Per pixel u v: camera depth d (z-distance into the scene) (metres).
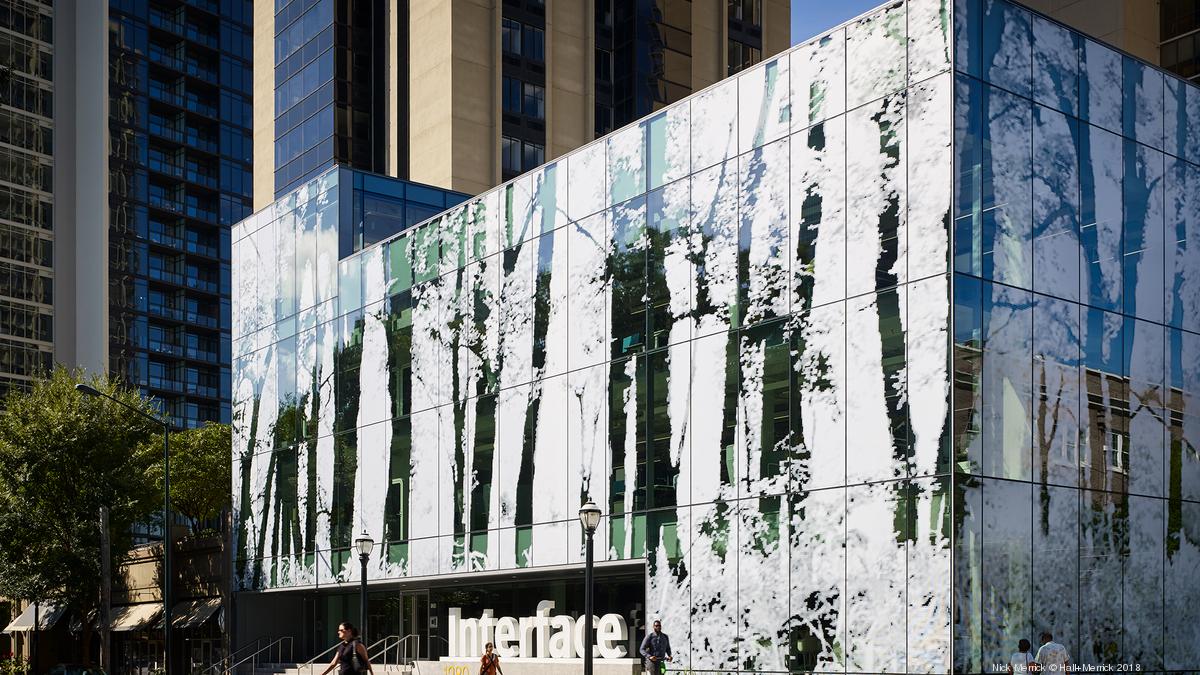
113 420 64.19
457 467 44.84
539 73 76.62
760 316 34.31
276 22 88.69
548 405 41.12
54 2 124.00
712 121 36.50
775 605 32.94
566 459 40.22
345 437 51.41
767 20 87.62
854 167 32.22
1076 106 32.94
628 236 38.88
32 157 120.06
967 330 29.70
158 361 125.25
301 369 54.81
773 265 34.12
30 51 121.38
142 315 123.75
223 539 60.88
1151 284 34.09
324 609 56.94
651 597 36.66
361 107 81.81
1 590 60.34
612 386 38.78
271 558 55.91
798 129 33.88
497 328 43.69
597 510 29.73
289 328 56.03
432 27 75.19
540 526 40.91
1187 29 69.81
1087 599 31.16
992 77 31.03
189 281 128.62
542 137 76.06
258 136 91.88
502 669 40.22
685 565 35.66
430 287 47.28
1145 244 34.09
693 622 35.22
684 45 82.56
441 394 46.03
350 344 51.50
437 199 56.50
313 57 83.50
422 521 46.34
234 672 55.56
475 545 43.59
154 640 67.69
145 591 69.56
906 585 29.70
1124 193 33.75
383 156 81.25
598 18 80.81
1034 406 30.80
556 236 41.59
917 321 30.22
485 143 73.81
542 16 77.31
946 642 28.62
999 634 29.27
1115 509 32.22
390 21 79.94
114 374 120.06
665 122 38.06
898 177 31.09
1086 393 32.03
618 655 37.69
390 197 54.91
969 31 30.70
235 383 60.16
